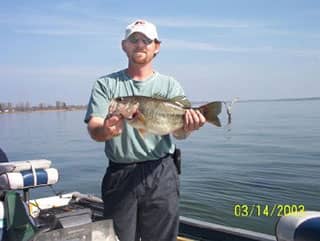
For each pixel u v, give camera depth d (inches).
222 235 191.3
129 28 141.3
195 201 496.1
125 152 140.1
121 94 144.0
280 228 110.2
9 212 153.6
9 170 182.7
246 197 506.0
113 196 144.0
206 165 759.7
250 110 3767.2
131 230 143.6
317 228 103.3
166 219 143.3
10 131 2014.0
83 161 892.6
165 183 142.9
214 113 136.0
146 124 134.4
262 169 693.3
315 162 746.2
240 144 1103.0
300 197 494.6
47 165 193.6
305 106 4611.2
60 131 1946.4
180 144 1160.8
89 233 133.3
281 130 1461.6
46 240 126.5
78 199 241.6
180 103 139.5
